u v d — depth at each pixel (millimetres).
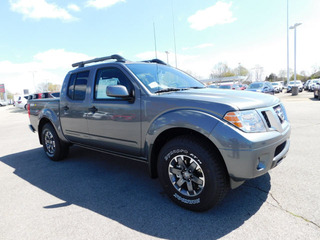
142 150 2764
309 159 3668
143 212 2430
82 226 2225
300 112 9375
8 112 24859
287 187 2773
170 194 2551
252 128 2090
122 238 2020
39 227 2238
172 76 3396
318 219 2125
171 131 2525
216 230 2061
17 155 5184
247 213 2297
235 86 22500
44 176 3664
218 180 2164
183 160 2389
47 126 4383
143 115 2650
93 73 3379
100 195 2879
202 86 3486
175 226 2156
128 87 2865
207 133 2119
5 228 2250
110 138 3109
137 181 3271
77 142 3852
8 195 3014
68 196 2896
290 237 1908
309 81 30938
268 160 2145
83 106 3449
